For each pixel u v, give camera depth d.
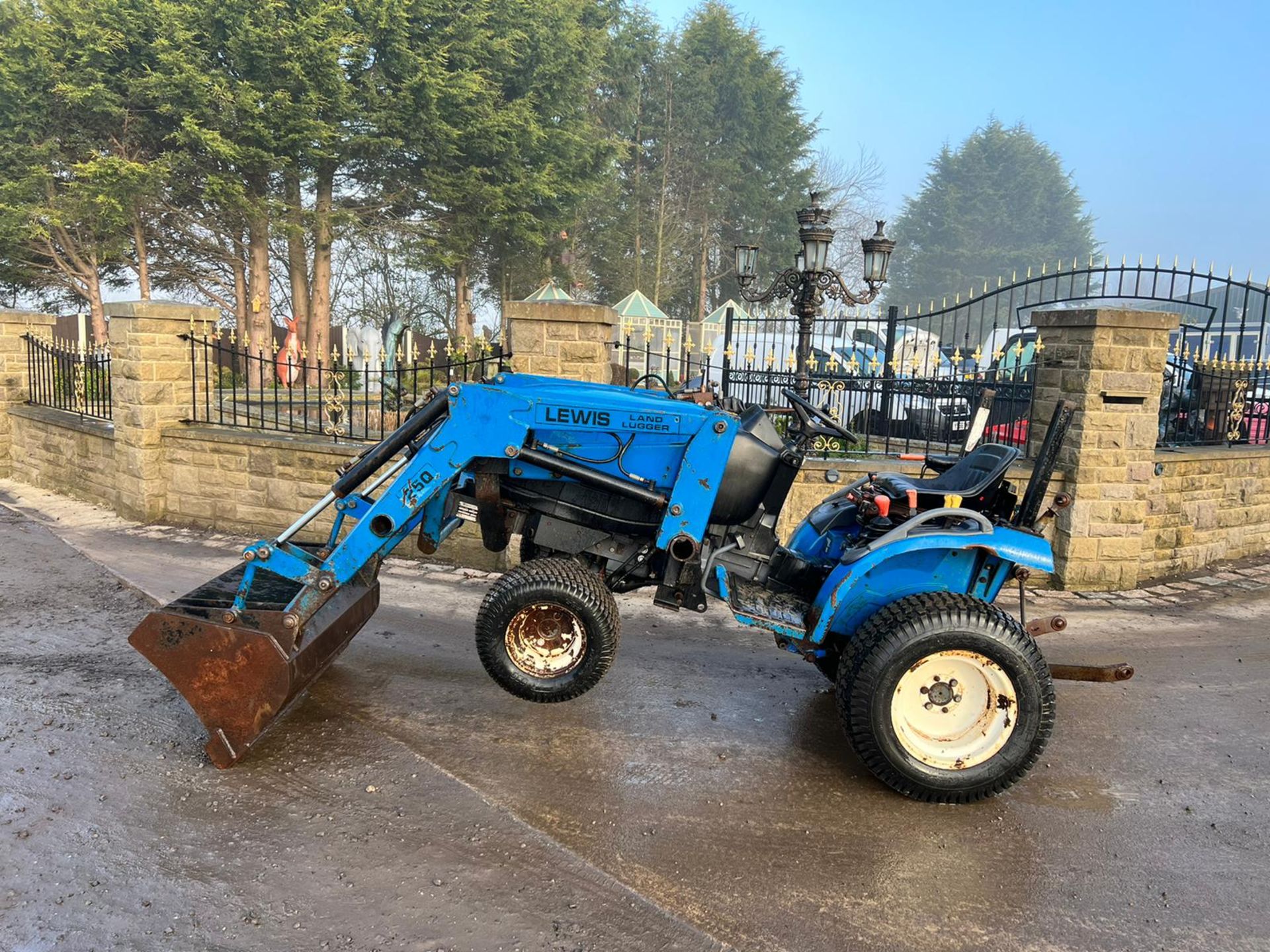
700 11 40.56
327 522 7.51
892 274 56.03
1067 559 6.93
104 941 2.46
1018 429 8.03
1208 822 3.47
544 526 4.09
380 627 5.43
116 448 8.50
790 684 4.79
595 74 31.48
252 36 21.31
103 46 21.17
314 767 3.53
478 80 24.61
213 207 24.14
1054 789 3.72
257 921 2.57
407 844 3.00
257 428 8.11
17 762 3.45
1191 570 7.72
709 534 4.04
